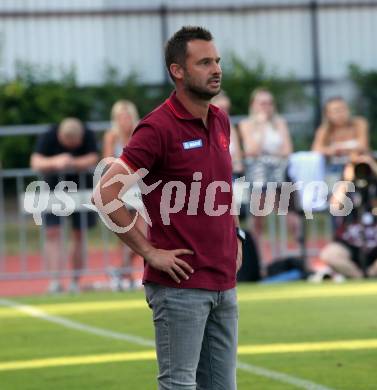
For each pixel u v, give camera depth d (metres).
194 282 13.19
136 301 32.03
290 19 67.69
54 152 36.16
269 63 67.38
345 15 68.00
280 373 19.80
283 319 26.89
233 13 67.31
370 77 66.56
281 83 65.38
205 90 13.23
